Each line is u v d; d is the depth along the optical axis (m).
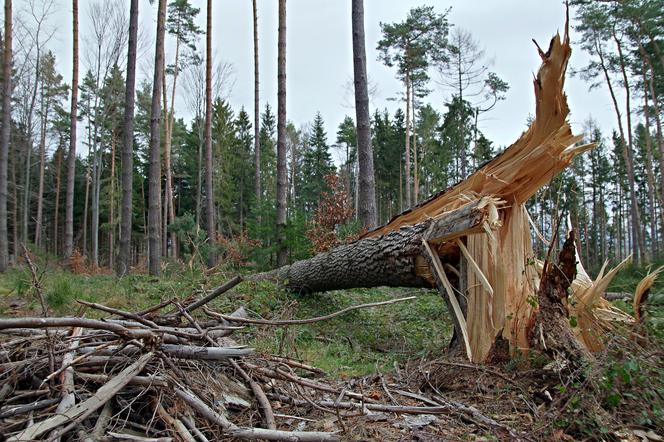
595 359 3.06
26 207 27.14
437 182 32.53
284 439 2.22
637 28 19.41
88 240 38.03
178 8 22.47
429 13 23.06
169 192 28.08
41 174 28.03
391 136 37.97
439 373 3.54
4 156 12.86
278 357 3.44
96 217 25.36
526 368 3.37
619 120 21.36
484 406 3.02
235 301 6.14
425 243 4.38
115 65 21.58
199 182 28.72
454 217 3.94
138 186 35.94
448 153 32.91
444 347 4.51
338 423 2.60
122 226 11.20
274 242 10.10
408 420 2.70
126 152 11.40
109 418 2.16
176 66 24.72
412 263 4.73
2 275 10.77
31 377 2.39
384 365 4.20
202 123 30.23
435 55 24.36
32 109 27.00
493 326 3.71
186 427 2.26
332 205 11.17
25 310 5.36
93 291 6.79
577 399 2.66
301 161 46.78
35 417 2.06
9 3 13.09
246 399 2.73
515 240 3.98
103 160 35.28
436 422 2.71
